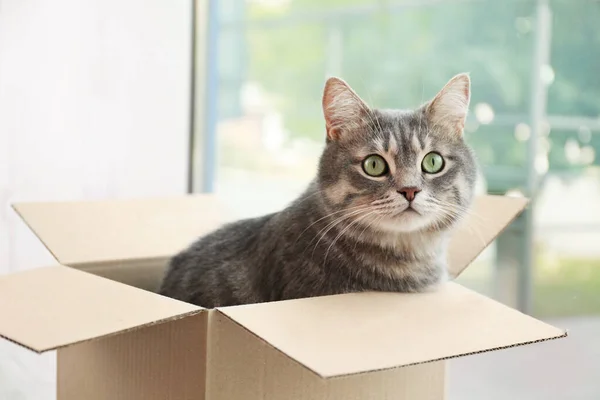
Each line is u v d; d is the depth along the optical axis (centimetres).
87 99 215
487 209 143
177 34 229
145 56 224
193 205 169
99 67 216
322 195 135
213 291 141
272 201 283
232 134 317
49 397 213
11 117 204
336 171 134
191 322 98
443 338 95
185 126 237
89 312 95
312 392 104
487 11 266
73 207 155
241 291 137
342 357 85
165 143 232
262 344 100
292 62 347
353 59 324
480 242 141
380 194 128
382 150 131
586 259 240
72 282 110
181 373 100
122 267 147
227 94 313
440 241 135
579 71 238
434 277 133
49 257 212
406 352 89
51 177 211
